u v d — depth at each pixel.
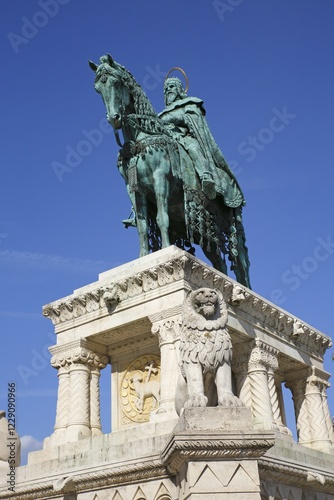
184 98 15.12
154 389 11.83
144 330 12.02
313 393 14.08
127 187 13.32
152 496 9.13
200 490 7.33
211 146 14.25
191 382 8.40
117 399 12.25
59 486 10.08
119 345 12.52
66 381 12.18
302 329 13.88
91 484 9.91
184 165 13.41
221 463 7.49
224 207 14.44
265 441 7.48
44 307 12.88
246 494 7.34
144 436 10.21
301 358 13.90
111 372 12.55
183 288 11.27
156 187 12.66
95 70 13.09
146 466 9.23
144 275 11.72
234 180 14.60
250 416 7.79
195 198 13.23
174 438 7.46
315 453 11.74
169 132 13.45
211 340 8.59
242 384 12.50
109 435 10.64
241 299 12.25
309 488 10.45
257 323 12.88
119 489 9.59
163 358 10.97
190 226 12.94
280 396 14.18
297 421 14.09
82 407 11.82
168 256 11.53
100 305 12.24
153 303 11.55
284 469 9.70
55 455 11.09
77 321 12.45
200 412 7.76
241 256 14.59
